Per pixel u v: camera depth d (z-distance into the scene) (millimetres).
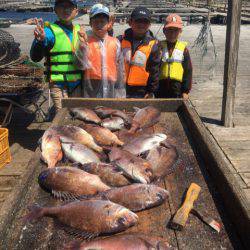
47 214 2002
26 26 16719
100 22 3982
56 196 2186
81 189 2180
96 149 2713
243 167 4434
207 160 2562
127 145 2699
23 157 4762
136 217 1892
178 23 4500
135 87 4340
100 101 3658
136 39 4309
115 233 1868
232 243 1868
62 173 2236
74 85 4246
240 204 1917
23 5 37812
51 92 4266
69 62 4156
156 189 2100
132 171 2285
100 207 1902
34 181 2383
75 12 4176
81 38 3924
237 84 8047
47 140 2664
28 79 5480
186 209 2037
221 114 5777
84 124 3137
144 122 3248
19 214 2061
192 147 2893
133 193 2072
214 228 1940
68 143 2621
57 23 4180
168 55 4609
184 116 3467
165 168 2500
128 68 4320
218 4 28562
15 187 2213
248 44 13031
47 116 6023
